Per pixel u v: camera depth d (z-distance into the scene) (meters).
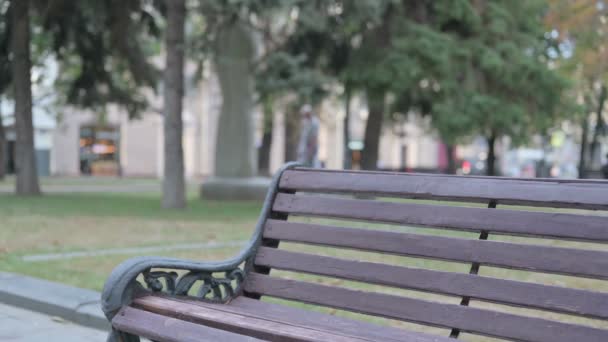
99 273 7.13
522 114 19.59
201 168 49.75
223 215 14.23
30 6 18.75
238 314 3.16
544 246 2.90
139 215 13.78
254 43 19.95
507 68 19.48
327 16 18.59
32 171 19.75
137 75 20.03
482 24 20.16
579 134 36.31
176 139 16.08
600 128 29.78
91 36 19.58
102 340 5.05
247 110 20.20
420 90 20.58
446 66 18.70
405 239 3.32
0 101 23.95
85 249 8.90
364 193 3.56
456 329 3.02
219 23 17.08
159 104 46.75
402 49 18.75
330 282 6.96
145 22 18.78
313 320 3.39
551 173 43.88
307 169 3.87
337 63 20.72
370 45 19.62
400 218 3.39
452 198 3.26
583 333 2.67
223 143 20.20
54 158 46.66
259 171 31.39
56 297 5.80
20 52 19.22
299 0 16.00
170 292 3.42
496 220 3.08
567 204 2.91
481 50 19.53
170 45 16.14
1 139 32.06
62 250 8.79
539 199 2.99
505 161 55.56
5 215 12.94
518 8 20.55
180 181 16.06
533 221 2.98
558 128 28.67
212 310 3.18
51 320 5.57
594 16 17.56
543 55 21.44
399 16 19.39
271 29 21.19
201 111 49.31
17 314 5.73
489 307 5.98
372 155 22.53
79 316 5.44
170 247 9.21
